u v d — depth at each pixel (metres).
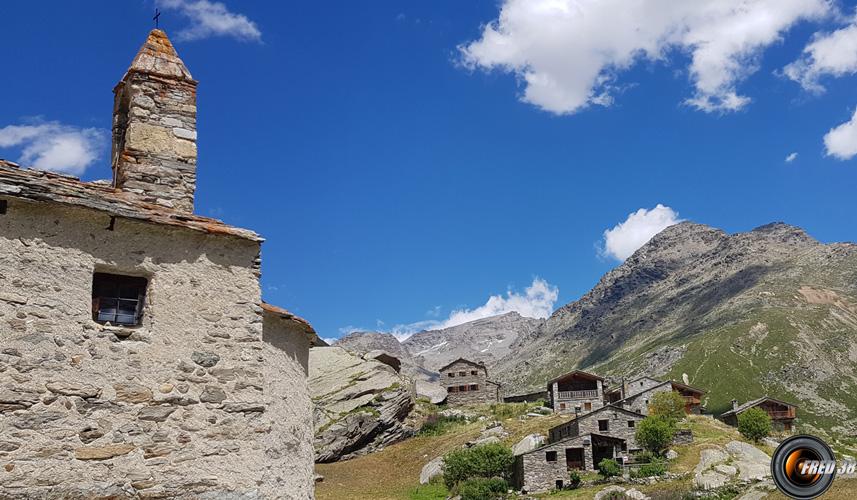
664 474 53.25
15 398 10.62
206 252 12.83
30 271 11.18
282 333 14.25
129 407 11.49
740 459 56.22
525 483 54.75
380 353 82.62
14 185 11.22
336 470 63.38
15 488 10.38
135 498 11.23
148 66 14.81
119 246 12.02
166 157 14.44
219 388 12.39
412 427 76.56
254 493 12.38
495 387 99.00
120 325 11.91
